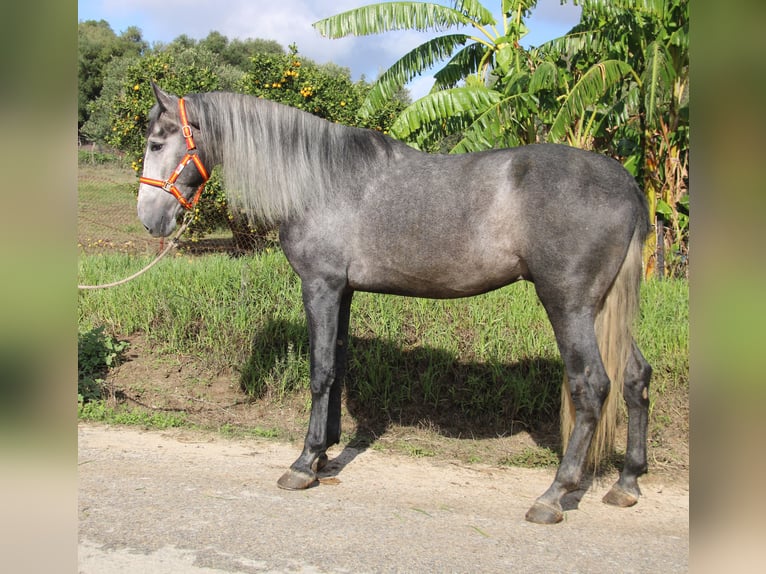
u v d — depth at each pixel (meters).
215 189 7.77
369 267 3.39
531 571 2.57
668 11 6.73
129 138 9.05
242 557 2.63
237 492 3.37
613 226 3.01
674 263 7.10
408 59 8.32
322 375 3.43
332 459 4.00
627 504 3.34
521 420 4.59
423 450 4.18
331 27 7.89
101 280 6.23
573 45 7.74
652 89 6.39
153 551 2.66
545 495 3.12
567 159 3.08
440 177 3.27
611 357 3.17
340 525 2.97
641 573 2.57
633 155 7.85
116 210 11.98
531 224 3.04
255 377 5.05
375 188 3.34
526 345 4.96
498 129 7.12
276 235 8.09
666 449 4.09
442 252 3.21
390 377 4.86
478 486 3.61
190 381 5.14
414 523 3.03
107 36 34.97
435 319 5.39
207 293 5.86
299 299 5.61
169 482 3.48
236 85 9.22
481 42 8.34
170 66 8.88
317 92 8.60
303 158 3.39
